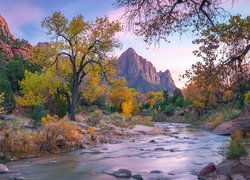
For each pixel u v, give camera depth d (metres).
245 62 6.23
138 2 6.93
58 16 32.66
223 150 14.41
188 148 20.61
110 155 17.89
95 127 30.14
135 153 18.61
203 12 6.91
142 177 11.77
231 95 6.68
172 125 58.50
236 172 10.33
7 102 36.44
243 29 5.74
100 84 40.06
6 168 13.48
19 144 17.22
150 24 7.04
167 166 14.12
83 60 35.78
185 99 86.75
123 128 34.25
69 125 21.39
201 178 11.10
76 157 17.16
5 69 51.69
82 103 59.94
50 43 33.81
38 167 14.24
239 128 19.58
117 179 11.62
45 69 35.94
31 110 38.03
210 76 6.34
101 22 33.22
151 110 90.25
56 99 34.47
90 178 11.85
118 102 65.56
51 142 19.00
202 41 6.18
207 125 43.88
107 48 33.88
